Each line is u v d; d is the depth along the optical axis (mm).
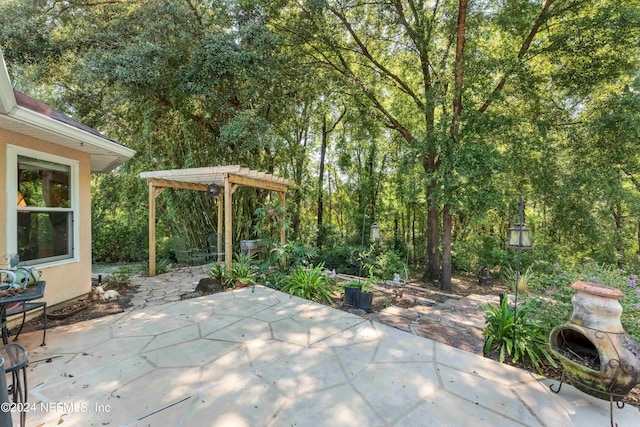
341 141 10422
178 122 7531
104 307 3871
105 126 8586
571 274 3303
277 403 1968
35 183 3492
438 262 7871
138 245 8805
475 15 5867
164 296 4598
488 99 5762
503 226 9914
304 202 10602
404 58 7246
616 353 1846
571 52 5633
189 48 6453
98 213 8961
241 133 6516
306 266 6230
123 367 2387
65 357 2543
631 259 7707
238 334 3059
